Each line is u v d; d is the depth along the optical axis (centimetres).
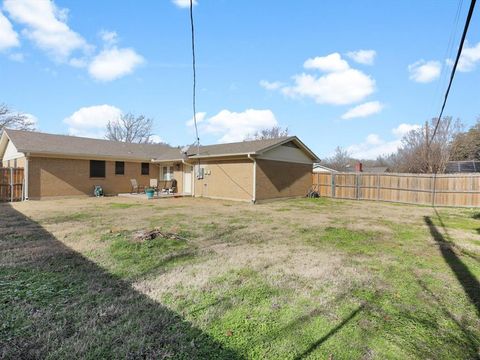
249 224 786
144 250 497
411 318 285
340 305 309
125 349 223
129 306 295
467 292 350
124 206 1149
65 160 1469
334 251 526
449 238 654
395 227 786
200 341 238
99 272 390
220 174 1521
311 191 1770
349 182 1694
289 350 229
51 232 631
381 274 408
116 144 1900
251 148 1426
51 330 247
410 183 1478
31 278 363
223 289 344
